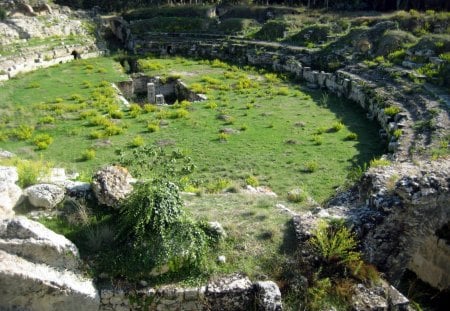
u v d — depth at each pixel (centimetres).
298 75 3575
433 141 1903
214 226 960
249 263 915
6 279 745
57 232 930
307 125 2486
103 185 1005
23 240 796
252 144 2195
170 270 867
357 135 2322
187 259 876
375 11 4562
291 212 1119
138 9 5559
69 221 959
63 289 788
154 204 911
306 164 1939
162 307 840
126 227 910
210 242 938
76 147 2128
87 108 2748
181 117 2611
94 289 824
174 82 3547
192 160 1988
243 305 855
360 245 1023
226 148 2144
